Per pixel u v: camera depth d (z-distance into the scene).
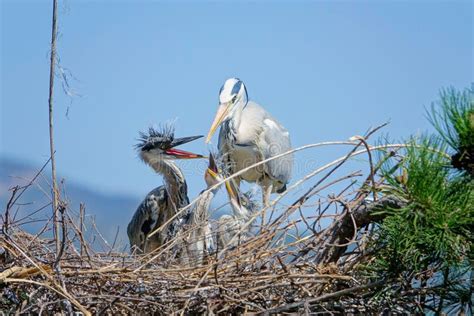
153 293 10.16
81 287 10.19
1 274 9.71
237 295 10.02
